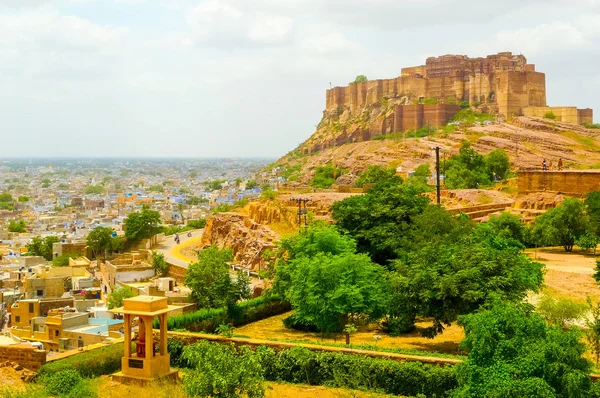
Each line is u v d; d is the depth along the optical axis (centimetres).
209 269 5309
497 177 13188
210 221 10969
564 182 9244
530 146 16062
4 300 8731
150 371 3159
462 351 3916
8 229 18025
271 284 5825
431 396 3155
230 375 2716
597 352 3512
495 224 7475
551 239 7394
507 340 2745
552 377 2595
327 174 16238
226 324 4488
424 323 4784
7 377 3155
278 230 8756
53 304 7281
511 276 3741
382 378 3272
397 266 4250
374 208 5647
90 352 3519
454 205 9244
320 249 4900
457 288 3716
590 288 5397
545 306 4066
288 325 4894
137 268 9094
